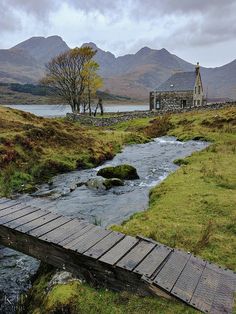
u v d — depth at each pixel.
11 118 33.16
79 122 60.66
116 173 20.92
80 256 7.77
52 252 8.43
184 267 7.43
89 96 68.19
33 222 9.70
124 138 37.69
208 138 37.25
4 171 20.08
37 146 25.11
